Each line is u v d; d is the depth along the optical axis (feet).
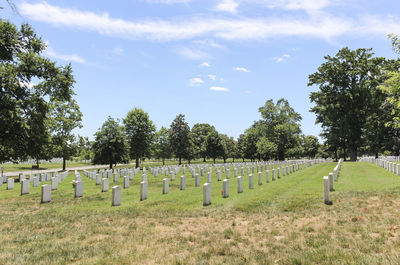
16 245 21.57
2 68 63.62
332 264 15.84
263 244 20.65
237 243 21.22
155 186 61.26
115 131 138.31
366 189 42.19
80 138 185.47
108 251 19.45
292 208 32.94
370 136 158.92
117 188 38.91
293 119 224.53
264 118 229.04
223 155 273.54
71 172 134.92
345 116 150.82
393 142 153.69
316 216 28.68
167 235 23.72
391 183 48.08
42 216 32.32
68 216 32.14
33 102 71.36
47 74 73.87
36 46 78.02
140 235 23.76
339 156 302.66
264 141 217.77
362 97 148.97
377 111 145.18
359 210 29.45
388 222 24.18
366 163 118.93
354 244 19.33
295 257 17.22
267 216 29.81
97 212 34.19
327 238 21.03
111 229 25.98
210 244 20.86
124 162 142.10
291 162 137.28
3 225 28.27
